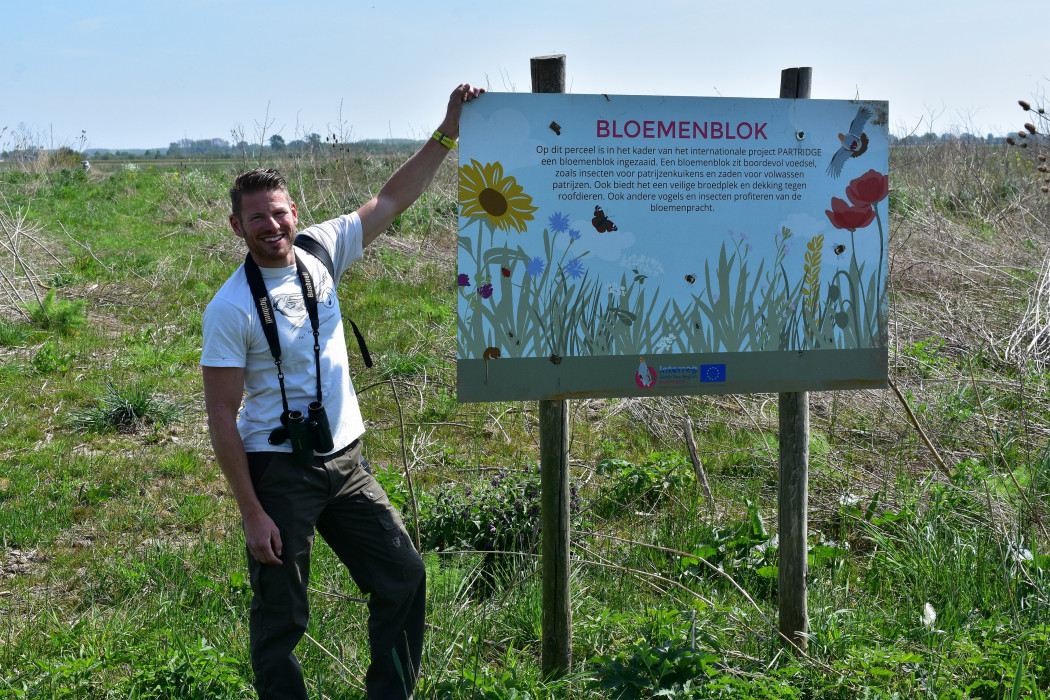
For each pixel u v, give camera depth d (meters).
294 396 2.89
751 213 3.30
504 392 3.21
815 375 3.42
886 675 3.20
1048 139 9.95
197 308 10.81
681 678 3.11
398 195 3.34
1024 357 7.26
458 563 4.43
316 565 4.38
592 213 3.19
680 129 3.21
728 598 4.16
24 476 5.89
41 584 4.52
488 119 3.09
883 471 5.57
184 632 3.76
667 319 3.28
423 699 3.15
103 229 16.83
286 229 2.84
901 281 9.28
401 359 8.39
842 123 3.32
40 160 24.48
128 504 5.58
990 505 4.62
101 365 8.55
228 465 2.79
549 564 3.35
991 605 3.89
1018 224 11.20
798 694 3.10
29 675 3.47
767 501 5.45
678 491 5.43
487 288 3.16
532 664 3.54
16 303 10.32
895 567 4.31
